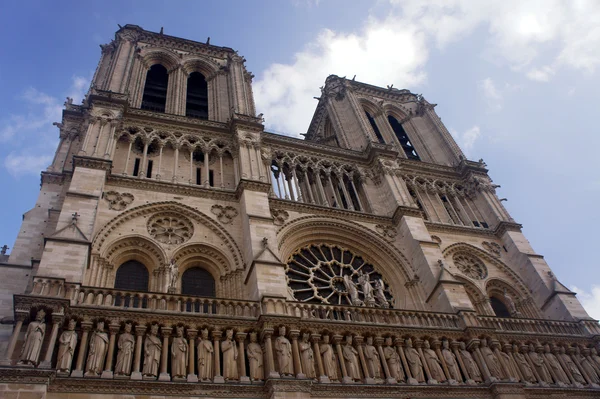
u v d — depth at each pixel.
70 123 45.78
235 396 24.89
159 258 34.16
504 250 47.41
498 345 33.47
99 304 27.09
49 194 37.91
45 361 22.64
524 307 42.94
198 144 44.69
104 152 38.50
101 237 33.38
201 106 56.75
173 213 37.44
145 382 23.62
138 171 40.97
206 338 26.88
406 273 40.84
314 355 28.50
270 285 31.12
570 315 39.28
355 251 42.88
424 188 52.03
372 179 50.19
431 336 32.22
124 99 43.69
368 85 70.19
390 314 33.16
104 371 23.66
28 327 23.80
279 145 49.19
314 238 42.19
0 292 30.06
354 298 36.25
